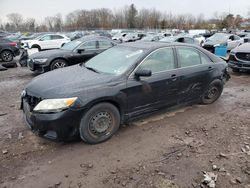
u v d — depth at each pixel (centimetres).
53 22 7888
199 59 520
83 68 461
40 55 904
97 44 990
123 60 437
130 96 405
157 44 467
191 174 312
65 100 344
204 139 402
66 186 291
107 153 359
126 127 442
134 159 344
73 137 369
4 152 356
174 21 8138
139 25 8112
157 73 441
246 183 297
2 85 779
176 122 467
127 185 292
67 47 998
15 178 304
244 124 462
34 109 351
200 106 558
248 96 648
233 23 6975
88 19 8156
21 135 411
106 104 380
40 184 294
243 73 956
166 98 462
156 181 299
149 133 421
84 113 360
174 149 370
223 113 518
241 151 366
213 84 552
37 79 414
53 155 353
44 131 352
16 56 1557
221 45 1563
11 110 533
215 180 300
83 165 330
